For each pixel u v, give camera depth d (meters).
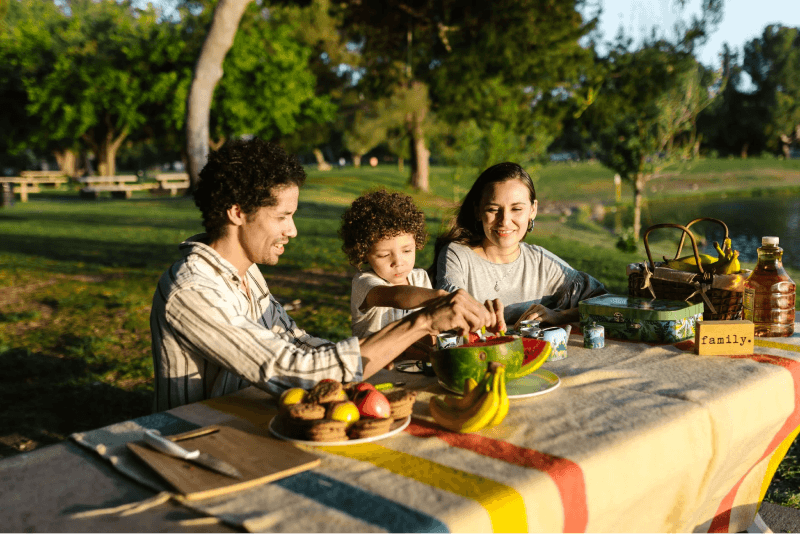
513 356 1.68
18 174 49.47
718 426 1.58
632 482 1.35
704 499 1.65
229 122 30.98
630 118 16.41
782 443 2.05
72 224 17.52
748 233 20.27
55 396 4.71
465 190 26.33
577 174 46.34
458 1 20.69
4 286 9.18
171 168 78.19
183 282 1.74
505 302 2.68
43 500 1.20
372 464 1.30
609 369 1.91
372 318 2.21
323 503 1.15
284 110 31.33
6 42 30.19
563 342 2.05
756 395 1.74
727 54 16.11
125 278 9.78
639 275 2.48
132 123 31.38
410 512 1.10
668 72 17.02
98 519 1.11
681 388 1.72
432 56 23.45
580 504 1.25
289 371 1.65
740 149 64.94
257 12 30.31
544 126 24.59
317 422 1.38
